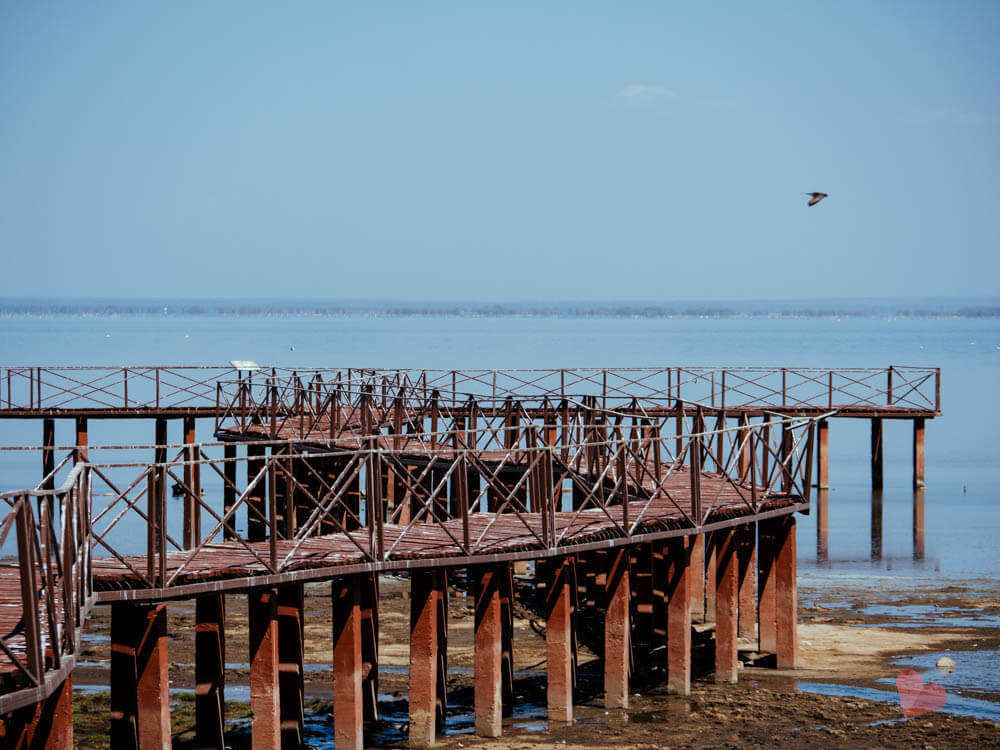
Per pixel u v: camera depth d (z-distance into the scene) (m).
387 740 56.84
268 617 48.84
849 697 63.91
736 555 67.62
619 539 59.94
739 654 72.31
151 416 121.81
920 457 140.25
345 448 93.31
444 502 91.06
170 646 73.94
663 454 121.81
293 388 116.50
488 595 56.03
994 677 67.94
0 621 40.81
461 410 114.94
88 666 69.81
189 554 52.41
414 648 54.19
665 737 57.03
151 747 46.62
